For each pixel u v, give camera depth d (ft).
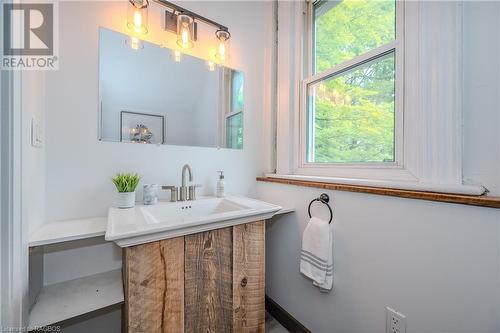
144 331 2.36
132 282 2.29
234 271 3.02
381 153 3.27
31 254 2.49
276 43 5.14
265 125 5.22
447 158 2.35
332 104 4.07
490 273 1.94
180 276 2.58
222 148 4.62
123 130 3.56
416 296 2.43
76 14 3.18
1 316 1.82
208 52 4.45
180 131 4.12
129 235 2.12
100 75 3.36
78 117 3.18
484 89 2.13
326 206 3.47
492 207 1.88
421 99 2.59
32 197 2.47
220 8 4.62
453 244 2.16
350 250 3.12
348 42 3.84
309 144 4.52
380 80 3.28
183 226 2.46
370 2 3.48
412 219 2.46
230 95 4.73
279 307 4.42
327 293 3.46
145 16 3.61
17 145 1.93
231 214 2.90
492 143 2.07
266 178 4.78
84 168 3.23
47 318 2.26
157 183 3.86
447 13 2.33
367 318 2.92
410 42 2.77
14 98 1.89
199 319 2.74
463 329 2.10
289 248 4.19
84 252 3.21
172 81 4.03
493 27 2.08
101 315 3.32
